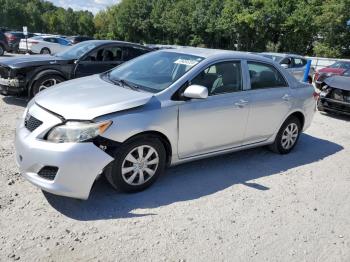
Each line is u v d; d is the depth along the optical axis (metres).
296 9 40.56
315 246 3.61
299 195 4.66
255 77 5.31
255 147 5.66
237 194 4.48
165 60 4.96
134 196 4.14
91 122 3.68
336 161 6.09
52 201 3.88
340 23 37.50
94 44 8.78
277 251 3.46
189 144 4.53
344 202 4.61
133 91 4.31
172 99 4.29
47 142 3.60
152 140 4.14
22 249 3.11
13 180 4.25
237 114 4.96
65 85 4.61
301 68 15.70
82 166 3.60
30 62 7.90
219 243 3.47
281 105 5.61
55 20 88.50
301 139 7.22
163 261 3.14
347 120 9.40
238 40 44.91
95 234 3.41
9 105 7.98
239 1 43.00
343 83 9.20
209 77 4.70
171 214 3.86
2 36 21.11
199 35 50.34
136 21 59.12
